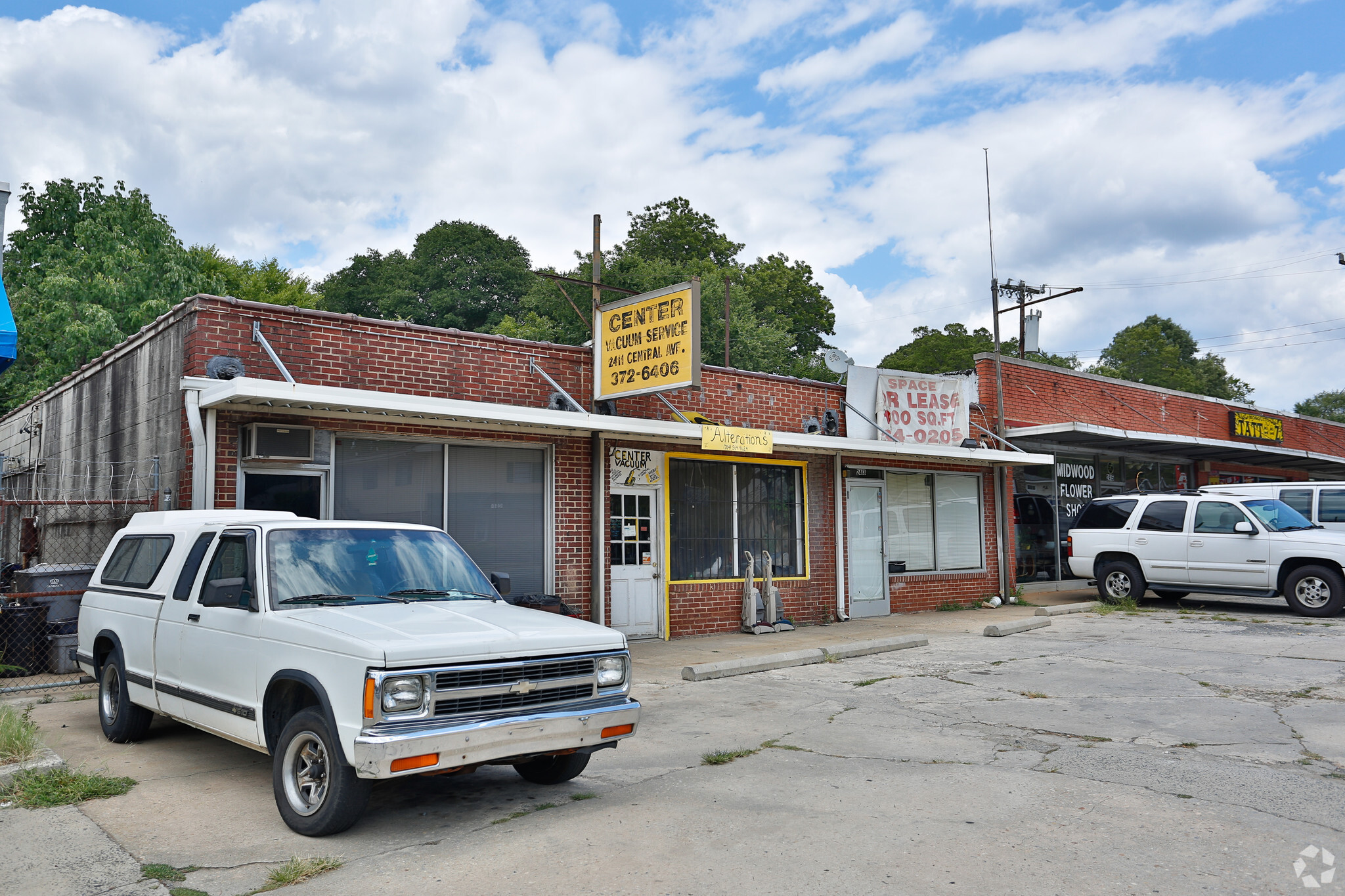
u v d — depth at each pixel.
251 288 46.81
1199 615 15.08
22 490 17.31
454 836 5.11
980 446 18.31
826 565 15.80
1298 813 5.32
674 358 11.67
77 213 28.80
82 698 9.13
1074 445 21.75
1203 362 63.28
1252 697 8.66
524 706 5.28
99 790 5.88
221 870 4.62
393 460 11.25
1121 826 5.13
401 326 11.26
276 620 5.48
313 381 10.53
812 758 6.72
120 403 12.16
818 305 55.25
